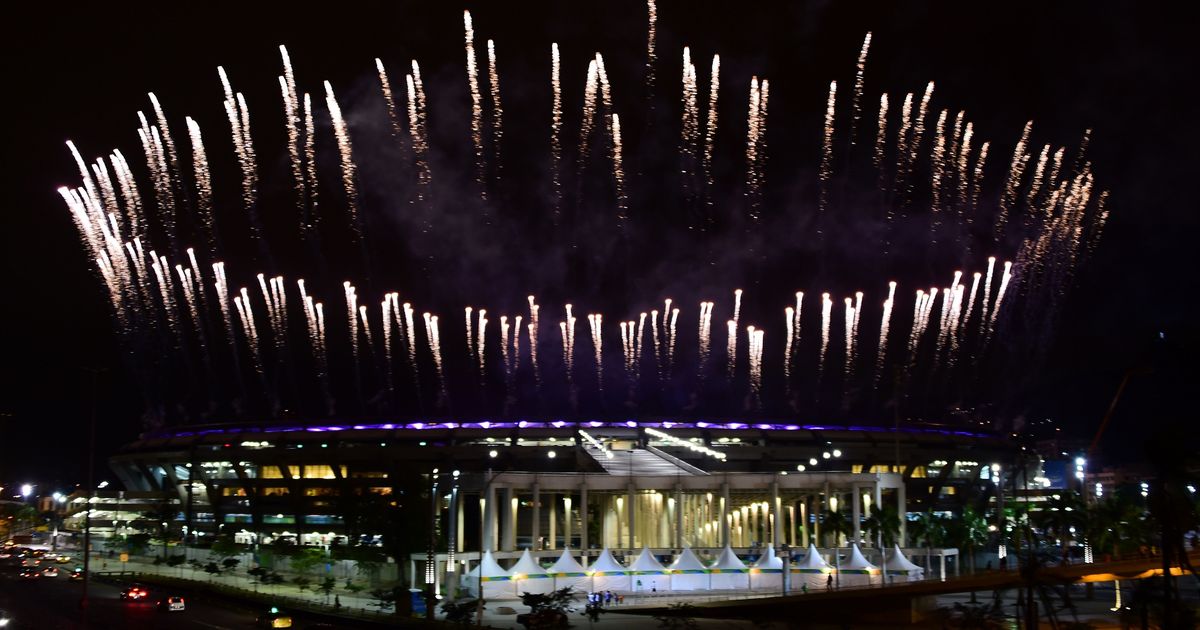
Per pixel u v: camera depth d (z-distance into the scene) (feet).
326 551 418.51
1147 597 162.81
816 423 567.18
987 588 210.18
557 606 237.45
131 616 250.57
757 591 306.76
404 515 352.90
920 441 556.51
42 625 224.53
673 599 289.53
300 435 547.08
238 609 277.03
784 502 460.14
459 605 249.96
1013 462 581.94
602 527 426.10
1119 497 334.85
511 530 363.97
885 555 340.80
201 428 587.68
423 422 552.41
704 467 533.14
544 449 522.88
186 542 527.81
